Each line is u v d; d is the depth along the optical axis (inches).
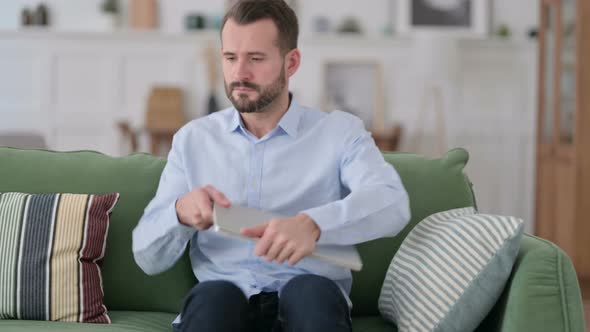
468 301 59.9
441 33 230.4
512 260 59.5
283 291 58.1
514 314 56.7
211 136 69.3
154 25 225.8
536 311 56.2
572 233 170.9
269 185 67.4
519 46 230.2
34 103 219.9
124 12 226.8
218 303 54.6
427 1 230.4
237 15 63.6
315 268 65.1
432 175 77.8
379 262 74.9
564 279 56.7
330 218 57.2
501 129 232.7
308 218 56.5
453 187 77.4
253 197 67.2
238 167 68.0
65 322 66.9
